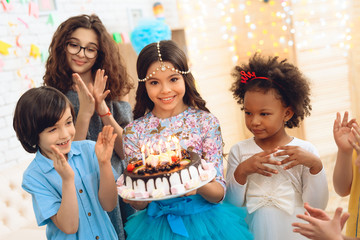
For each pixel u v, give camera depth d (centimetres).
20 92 313
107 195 147
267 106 156
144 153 160
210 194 147
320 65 436
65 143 140
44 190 142
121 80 208
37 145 144
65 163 129
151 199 131
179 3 505
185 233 147
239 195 163
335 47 436
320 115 441
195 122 164
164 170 138
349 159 151
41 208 138
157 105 167
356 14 431
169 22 500
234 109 526
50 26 346
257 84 157
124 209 200
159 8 468
